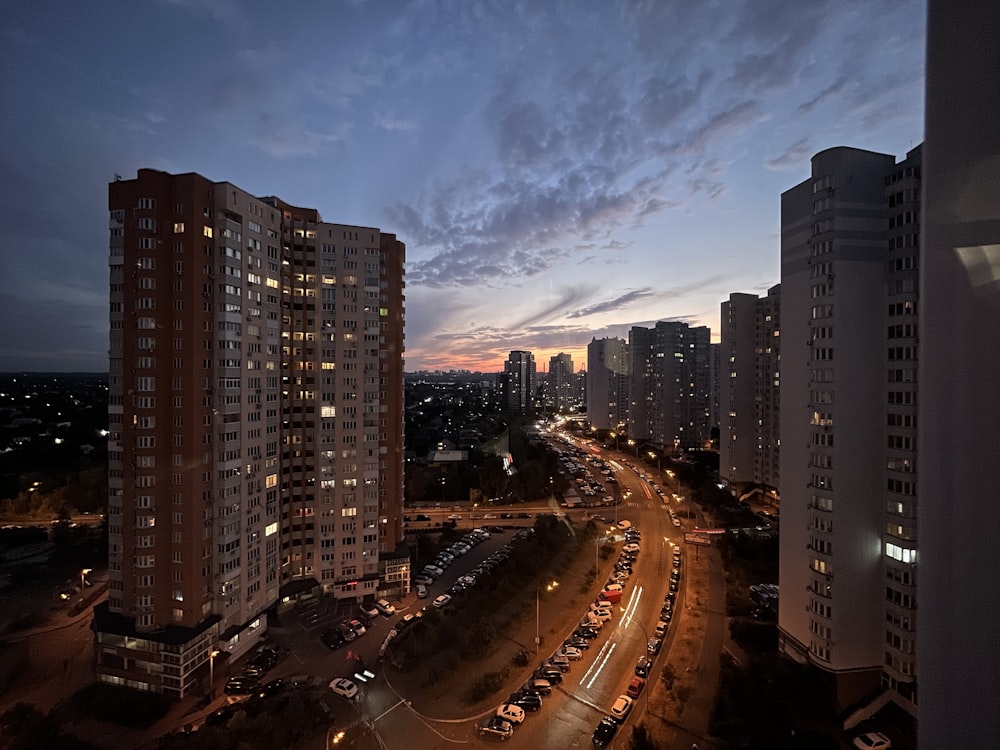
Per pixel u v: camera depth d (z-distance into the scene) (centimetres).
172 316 6075
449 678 5991
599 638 6806
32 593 8494
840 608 5216
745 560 9212
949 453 512
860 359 5247
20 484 12481
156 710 5497
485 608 7631
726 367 13512
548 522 10806
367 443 8081
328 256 7881
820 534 5344
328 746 4925
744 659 6166
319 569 7888
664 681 5747
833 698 5150
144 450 5962
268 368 7131
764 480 12850
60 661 6475
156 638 5806
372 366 8125
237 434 6525
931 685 530
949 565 514
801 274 5650
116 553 6075
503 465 16788
